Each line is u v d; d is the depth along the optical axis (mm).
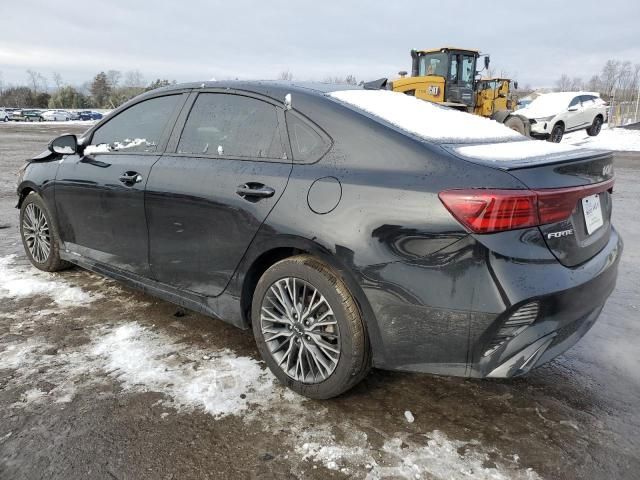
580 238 2377
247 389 2711
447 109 3271
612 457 2238
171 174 3121
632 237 5883
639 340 3320
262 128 2865
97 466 2146
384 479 2096
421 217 2201
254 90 2980
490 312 2111
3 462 2158
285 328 2699
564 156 2416
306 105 2734
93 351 3100
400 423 2457
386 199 2291
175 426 2404
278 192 2607
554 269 2186
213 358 3029
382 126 2502
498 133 2893
